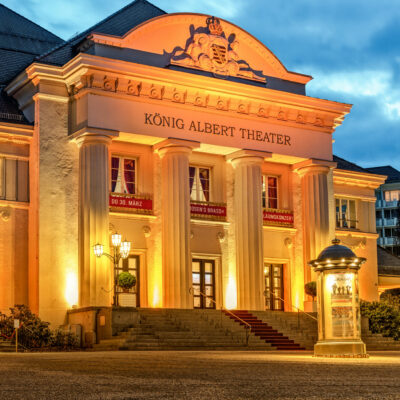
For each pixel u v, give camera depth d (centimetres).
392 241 8669
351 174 4691
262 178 4225
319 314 2209
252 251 3866
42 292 3409
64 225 3506
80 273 3453
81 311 3247
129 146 3762
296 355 2308
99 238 3431
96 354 2278
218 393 940
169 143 3647
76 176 3559
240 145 3866
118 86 3525
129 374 1277
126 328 3044
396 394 939
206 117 3775
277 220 4181
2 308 3425
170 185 3688
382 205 8800
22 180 3553
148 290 3741
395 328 3791
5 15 4372
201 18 3847
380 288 5066
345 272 2189
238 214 3931
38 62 3581
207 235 3956
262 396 905
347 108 4194
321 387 1034
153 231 3784
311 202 4156
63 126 3562
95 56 3428
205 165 4016
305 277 4162
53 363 1653
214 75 3825
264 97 3900
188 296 3647
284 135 4028
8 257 3472
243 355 2220
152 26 3700
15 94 3784
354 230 4694
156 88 3616
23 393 941
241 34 3959
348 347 2152
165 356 2058
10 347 2944
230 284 3994
